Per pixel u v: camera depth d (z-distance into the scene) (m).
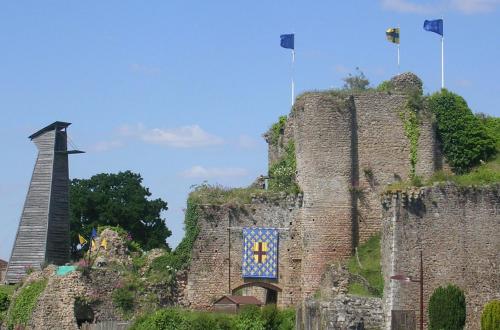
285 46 97.31
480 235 81.06
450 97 93.06
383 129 92.06
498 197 81.56
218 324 85.50
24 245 110.12
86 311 91.81
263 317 86.06
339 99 91.38
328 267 89.19
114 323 89.31
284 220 92.50
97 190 130.12
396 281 79.81
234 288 92.81
